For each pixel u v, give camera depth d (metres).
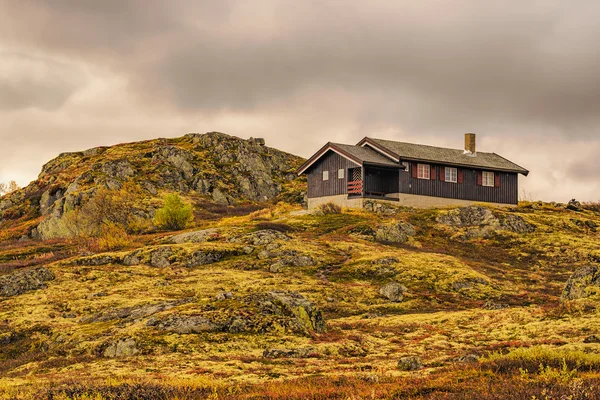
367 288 52.09
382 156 86.50
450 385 18.03
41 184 135.62
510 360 21.03
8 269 62.62
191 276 55.00
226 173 146.38
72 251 71.38
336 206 82.56
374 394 17.42
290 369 26.25
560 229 76.06
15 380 26.06
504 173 93.56
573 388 15.05
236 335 33.56
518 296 50.69
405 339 34.88
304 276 55.34
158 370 26.78
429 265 57.06
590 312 35.03
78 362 30.78
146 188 126.50
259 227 72.38
